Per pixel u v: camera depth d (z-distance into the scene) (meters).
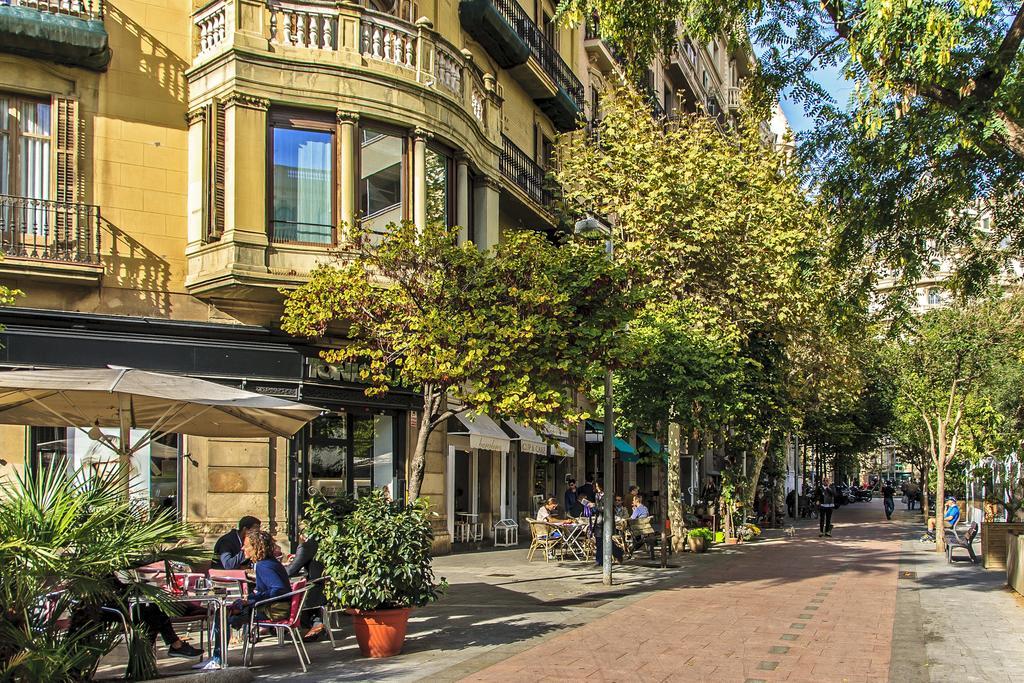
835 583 15.95
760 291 22.36
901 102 10.07
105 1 16.72
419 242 12.24
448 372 11.20
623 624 11.16
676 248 20.84
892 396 40.78
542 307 11.88
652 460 23.48
